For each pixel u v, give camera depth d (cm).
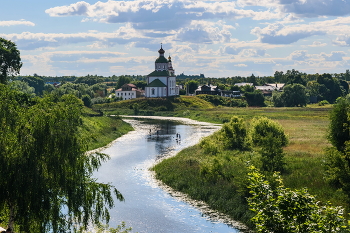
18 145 2303
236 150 6025
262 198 1891
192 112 15800
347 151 3484
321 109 15175
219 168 4406
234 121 6600
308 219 1728
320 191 3456
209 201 3803
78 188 2434
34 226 2272
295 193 1814
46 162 2345
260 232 1803
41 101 2686
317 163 4491
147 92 19475
